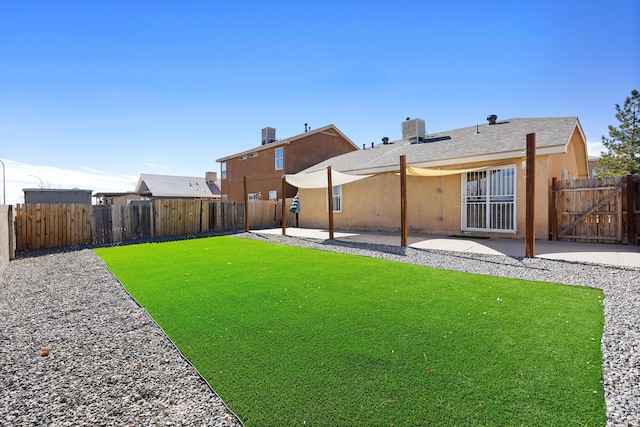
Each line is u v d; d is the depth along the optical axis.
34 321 4.65
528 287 5.70
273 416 2.46
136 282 6.86
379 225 16.42
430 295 5.37
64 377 3.13
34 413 2.58
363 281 6.42
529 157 8.03
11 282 7.11
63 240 13.59
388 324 4.17
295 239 13.95
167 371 3.19
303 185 16.56
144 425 2.41
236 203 20.45
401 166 10.38
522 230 11.48
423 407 2.51
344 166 18.88
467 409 2.47
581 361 3.14
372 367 3.12
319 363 3.23
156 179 42.62
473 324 4.09
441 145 15.38
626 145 26.09
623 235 9.94
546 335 3.73
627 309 4.50
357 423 2.36
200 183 45.28
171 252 11.04
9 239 10.17
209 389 2.86
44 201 21.92
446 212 13.65
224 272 7.58
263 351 3.53
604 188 10.16
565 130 11.58
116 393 2.85
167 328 4.28
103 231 14.71
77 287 6.55
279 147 26.72
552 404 2.51
